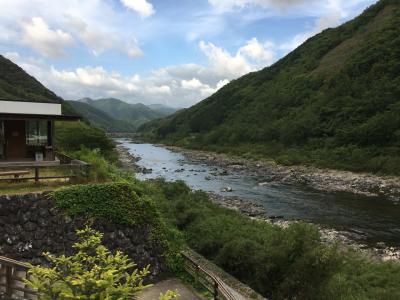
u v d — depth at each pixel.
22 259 11.75
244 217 22.73
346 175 51.88
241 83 152.88
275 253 13.38
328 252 12.48
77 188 12.90
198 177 52.41
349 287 13.15
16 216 11.86
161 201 21.00
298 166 62.28
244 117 115.31
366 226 27.70
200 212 20.34
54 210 12.37
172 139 141.38
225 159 79.50
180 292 12.57
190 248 16.55
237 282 13.03
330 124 74.12
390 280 14.57
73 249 12.39
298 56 137.88
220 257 15.09
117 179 15.28
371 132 59.94
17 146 17.92
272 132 88.69
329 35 131.12
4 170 15.63
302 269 12.41
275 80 130.00
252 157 77.62
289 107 99.94
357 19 124.31
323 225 27.73
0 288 8.98
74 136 47.12
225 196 37.94
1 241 11.56
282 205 34.59
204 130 133.25
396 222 28.92
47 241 12.14
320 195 39.56
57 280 5.49
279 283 13.16
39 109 17.50
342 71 89.25
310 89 100.38
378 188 43.50
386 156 54.25
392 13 106.94
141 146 130.38
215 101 152.00
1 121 17.55
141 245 13.51
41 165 14.30
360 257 18.39
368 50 87.50
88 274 5.01
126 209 13.37
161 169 61.44
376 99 68.75
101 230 12.86
